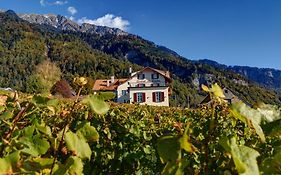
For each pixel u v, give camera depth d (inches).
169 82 2790.4
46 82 6815.9
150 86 2593.5
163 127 275.1
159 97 2583.7
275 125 57.8
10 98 93.6
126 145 205.5
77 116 152.9
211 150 69.8
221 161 67.2
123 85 2824.8
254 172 48.5
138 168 187.0
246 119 57.7
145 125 277.0
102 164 187.0
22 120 90.6
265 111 58.8
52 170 64.6
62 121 99.2
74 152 67.2
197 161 71.9
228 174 60.6
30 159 66.7
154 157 187.5
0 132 85.8
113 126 218.5
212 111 63.5
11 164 58.6
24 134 74.8
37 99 82.3
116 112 246.1
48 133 77.3
